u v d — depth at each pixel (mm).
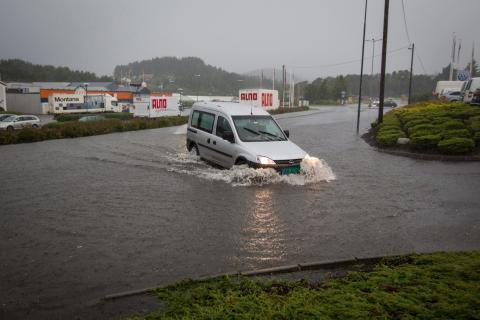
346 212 7770
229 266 5285
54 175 11289
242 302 4078
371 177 11156
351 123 33812
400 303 3939
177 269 5176
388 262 5305
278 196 8914
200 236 6410
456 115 21312
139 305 4234
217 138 11641
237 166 10492
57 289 4641
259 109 12297
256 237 6379
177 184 10031
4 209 7914
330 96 113938
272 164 10070
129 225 6934
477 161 13789
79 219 7266
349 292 4285
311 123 33969
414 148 15672
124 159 14070
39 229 6711
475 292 4137
